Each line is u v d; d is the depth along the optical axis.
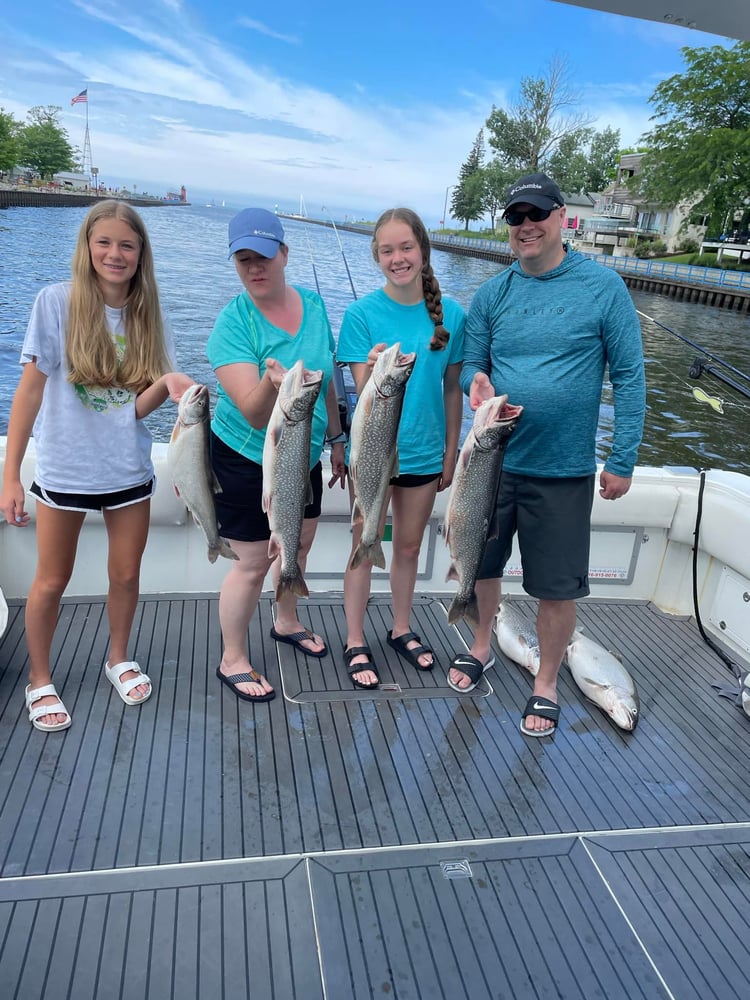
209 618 3.17
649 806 2.32
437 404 2.58
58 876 1.85
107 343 2.13
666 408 13.28
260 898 1.85
